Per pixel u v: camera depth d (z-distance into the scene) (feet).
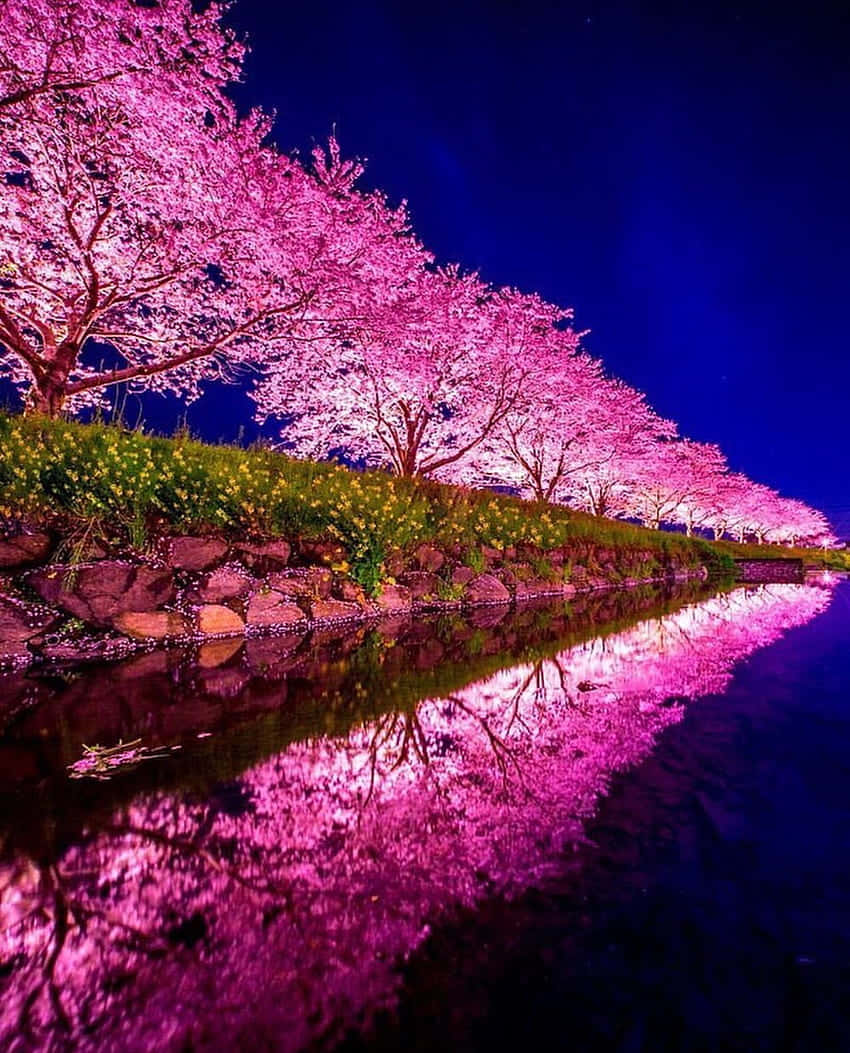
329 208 35.70
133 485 22.07
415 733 11.18
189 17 27.32
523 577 40.88
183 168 29.22
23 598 17.19
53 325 42.19
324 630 23.63
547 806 8.09
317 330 40.27
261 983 4.83
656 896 6.01
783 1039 4.30
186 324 46.75
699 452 118.73
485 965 5.05
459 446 76.64
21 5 23.40
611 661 18.53
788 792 8.51
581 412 69.36
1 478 19.39
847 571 111.14
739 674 16.55
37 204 31.50
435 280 53.16
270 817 7.70
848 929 5.50
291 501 27.66
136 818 7.61
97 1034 4.33
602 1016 4.50
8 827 7.32
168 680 14.76
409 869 6.51
